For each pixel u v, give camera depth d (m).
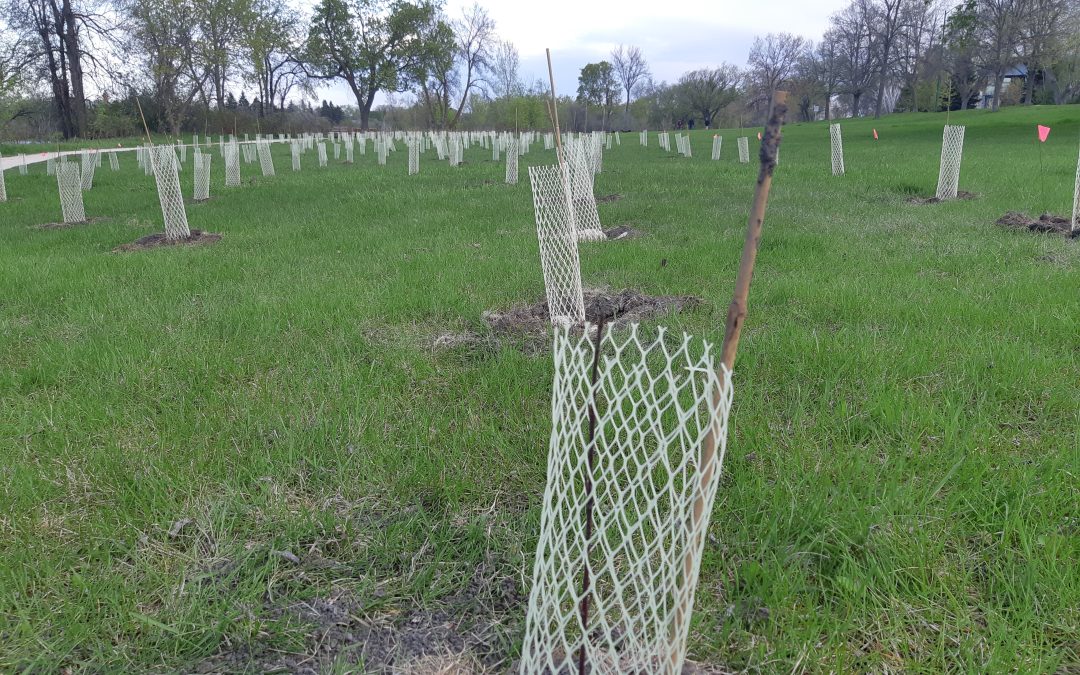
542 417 3.95
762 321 5.53
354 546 2.94
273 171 23.08
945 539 2.74
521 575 2.70
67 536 3.03
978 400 3.93
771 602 2.46
